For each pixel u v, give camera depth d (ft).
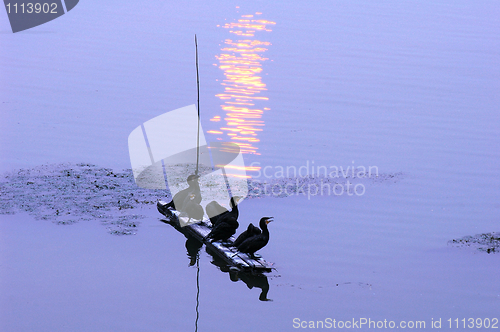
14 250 64.95
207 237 68.33
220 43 155.53
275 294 59.21
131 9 187.73
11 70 132.36
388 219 75.00
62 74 130.93
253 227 66.13
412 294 59.52
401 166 91.30
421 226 73.61
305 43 157.38
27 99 116.06
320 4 202.28
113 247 66.85
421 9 199.72
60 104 113.91
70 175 84.99
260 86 126.52
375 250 67.62
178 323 53.93
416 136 103.50
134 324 53.57
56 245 66.44
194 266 64.28
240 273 62.59
